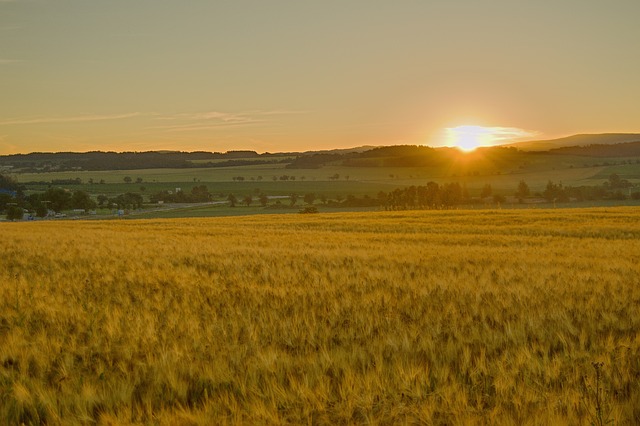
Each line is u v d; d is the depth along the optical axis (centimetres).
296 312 884
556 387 566
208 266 1600
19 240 2714
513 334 749
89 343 723
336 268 1496
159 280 1280
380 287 1150
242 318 852
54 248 2188
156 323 825
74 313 888
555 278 1268
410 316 880
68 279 1316
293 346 727
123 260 1728
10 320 853
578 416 494
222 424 491
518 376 596
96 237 2981
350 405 524
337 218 5481
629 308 897
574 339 748
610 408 499
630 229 3388
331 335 757
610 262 1658
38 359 665
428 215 5541
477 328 773
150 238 2939
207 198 19200
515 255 1919
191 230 3969
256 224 4812
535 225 3900
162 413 510
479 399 532
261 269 1475
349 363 639
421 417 500
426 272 1395
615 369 604
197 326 795
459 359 661
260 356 648
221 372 611
